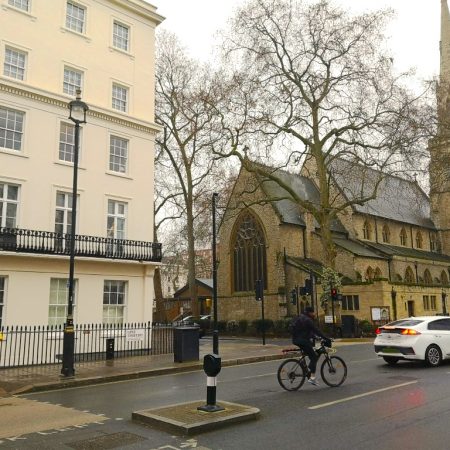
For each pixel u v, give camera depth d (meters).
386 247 45.19
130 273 20.86
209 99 31.02
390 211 50.16
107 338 17.69
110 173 20.98
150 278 21.48
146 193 22.27
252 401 9.28
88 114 20.52
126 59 22.50
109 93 21.59
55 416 8.56
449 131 32.78
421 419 7.49
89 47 21.09
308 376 10.62
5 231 17.19
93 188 20.30
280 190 42.88
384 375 12.55
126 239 21.16
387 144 28.50
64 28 20.28
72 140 20.05
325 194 31.39
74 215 14.09
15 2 19.09
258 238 40.47
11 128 18.25
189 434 6.90
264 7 29.08
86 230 19.83
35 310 17.61
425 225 54.00
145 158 22.50
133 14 23.12
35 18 19.39
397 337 14.59
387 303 35.06
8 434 7.32
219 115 30.61
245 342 28.97
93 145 20.56
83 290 19.12
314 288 36.09
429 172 32.34
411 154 28.53
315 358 10.60
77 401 10.15
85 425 7.76
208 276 60.84
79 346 18.00
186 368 15.44
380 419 7.55
